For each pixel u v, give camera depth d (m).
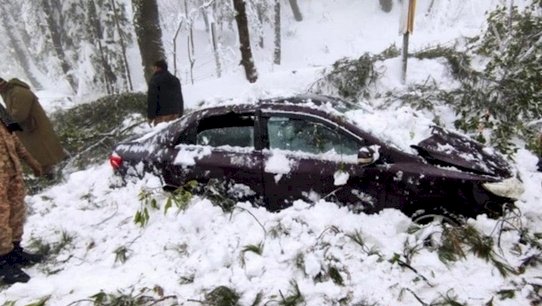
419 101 6.90
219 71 17.86
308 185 3.68
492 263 3.06
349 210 3.63
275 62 21.17
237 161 3.91
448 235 3.22
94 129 8.80
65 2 15.86
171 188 4.30
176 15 17.48
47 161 6.22
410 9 7.05
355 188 3.55
